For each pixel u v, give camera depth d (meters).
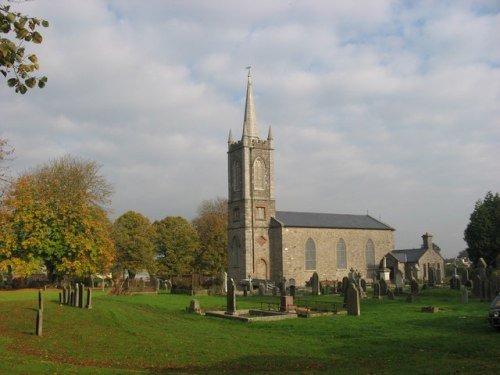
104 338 22.64
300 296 50.75
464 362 15.75
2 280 66.44
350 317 29.48
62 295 38.03
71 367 15.40
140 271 88.94
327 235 84.12
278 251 80.19
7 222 50.53
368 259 88.19
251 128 85.12
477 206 83.25
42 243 50.59
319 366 16.52
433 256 88.12
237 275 81.56
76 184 61.88
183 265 92.31
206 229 101.12
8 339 21.16
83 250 52.09
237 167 83.88
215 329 26.02
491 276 39.00
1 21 9.27
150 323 28.34
